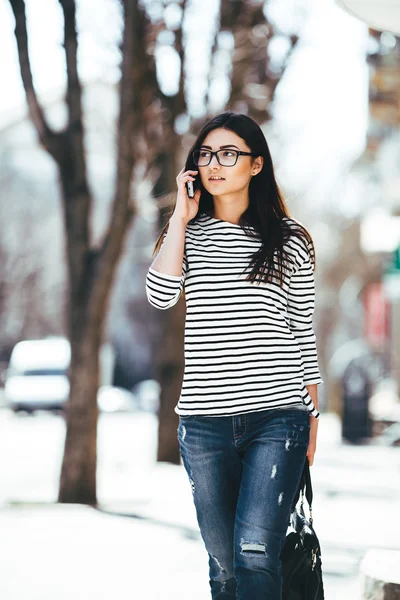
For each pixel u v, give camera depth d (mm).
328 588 7207
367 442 23078
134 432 27328
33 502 12391
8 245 52875
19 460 19969
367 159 37156
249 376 4367
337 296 48000
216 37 14188
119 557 8414
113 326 54281
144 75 13133
